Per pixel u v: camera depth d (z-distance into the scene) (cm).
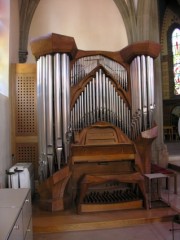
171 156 836
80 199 454
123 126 528
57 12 799
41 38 464
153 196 507
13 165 546
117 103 525
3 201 262
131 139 526
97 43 808
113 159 491
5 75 556
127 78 536
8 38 563
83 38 805
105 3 820
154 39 784
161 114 782
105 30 812
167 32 1677
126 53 525
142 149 517
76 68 513
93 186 522
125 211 460
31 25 780
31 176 535
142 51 509
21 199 268
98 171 516
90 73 513
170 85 1681
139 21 780
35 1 766
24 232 258
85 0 814
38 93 491
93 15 813
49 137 470
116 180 461
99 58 526
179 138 1516
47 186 466
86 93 512
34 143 595
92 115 512
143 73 511
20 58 749
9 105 568
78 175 513
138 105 512
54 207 469
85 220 421
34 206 498
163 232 393
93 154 488
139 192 506
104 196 503
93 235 389
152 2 776
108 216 436
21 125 596
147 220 427
